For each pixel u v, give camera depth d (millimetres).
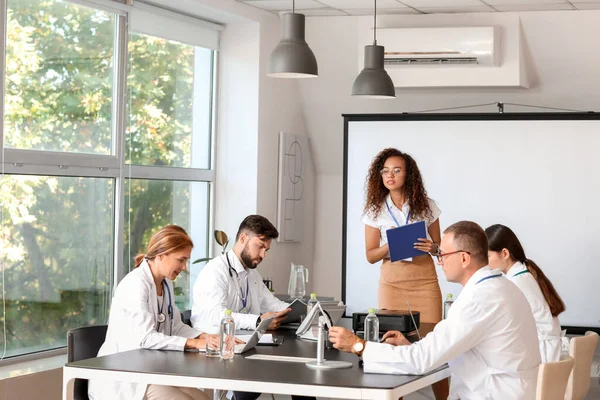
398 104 7703
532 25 7027
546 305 4762
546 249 7160
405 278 5586
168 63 6953
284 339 4395
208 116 7465
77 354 4258
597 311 7055
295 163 7957
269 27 7453
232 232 7480
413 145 7379
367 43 7355
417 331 4523
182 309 7246
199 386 3398
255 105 7355
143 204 6750
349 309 7504
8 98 5391
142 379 3471
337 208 8328
